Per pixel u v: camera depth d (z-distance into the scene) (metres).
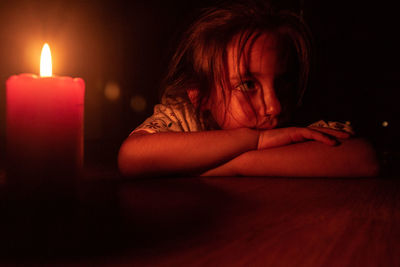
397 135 1.63
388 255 0.32
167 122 0.84
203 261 0.29
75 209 0.43
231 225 0.40
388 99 1.67
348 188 0.60
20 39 1.87
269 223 0.41
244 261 0.30
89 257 0.30
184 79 0.91
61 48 1.96
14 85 0.42
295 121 0.93
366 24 1.69
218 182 0.63
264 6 0.91
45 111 0.42
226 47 0.81
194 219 0.42
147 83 2.10
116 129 2.09
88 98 2.04
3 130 1.75
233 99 0.81
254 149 0.70
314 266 0.29
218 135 0.70
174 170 0.69
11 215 0.42
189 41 0.93
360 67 1.69
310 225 0.40
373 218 0.43
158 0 2.06
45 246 0.33
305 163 0.69
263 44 0.78
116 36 2.06
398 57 1.67
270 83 0.79
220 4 0.94
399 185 0.63
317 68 1.66
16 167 0.42
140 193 0.54
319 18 1.71
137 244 0.34
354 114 1.67
